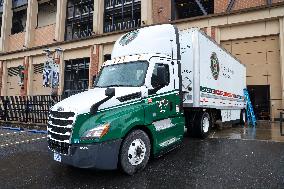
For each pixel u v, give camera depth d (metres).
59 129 4.98
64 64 30.41
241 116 15.08
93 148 4.72
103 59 26.95
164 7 27.72
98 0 29.20
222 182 4.83
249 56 19.56
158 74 6.36
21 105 15.71
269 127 13.88
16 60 35.75
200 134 9.41
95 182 4.89
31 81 33.34
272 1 19.89
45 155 7.16
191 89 8.73
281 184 4.71
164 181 4.91
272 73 18.61
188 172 5.45
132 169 5.30
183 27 21.86
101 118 4.95
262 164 6.01
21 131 12.66
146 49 7.27
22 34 37.12
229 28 20.25
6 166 6.02
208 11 30.09
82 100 5.21
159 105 6.33
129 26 29.38
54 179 5.07
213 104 10.05
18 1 38.28
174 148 7.20
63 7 32.97
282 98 17.62
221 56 11.28
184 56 8.98
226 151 7.38
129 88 5.77
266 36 19.00
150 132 5.96
